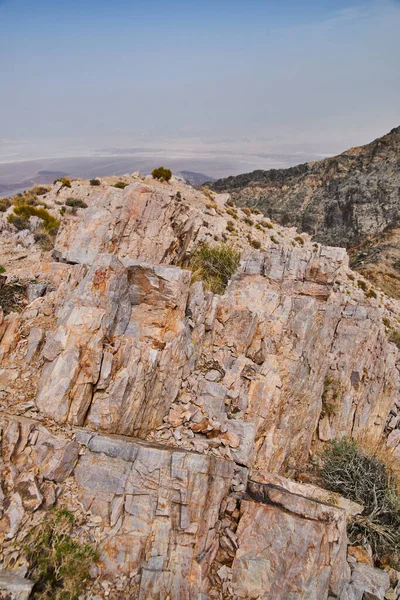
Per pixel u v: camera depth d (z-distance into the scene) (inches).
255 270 708.7
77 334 355.3
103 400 344.8
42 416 333.1
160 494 305.3
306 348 553.6
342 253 1467.8
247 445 387.9
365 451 577.3
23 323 423.5
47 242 886.4
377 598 339.9
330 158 6550.2
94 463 312.7
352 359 735.7
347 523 427.8
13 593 238.4
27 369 375.9
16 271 594.9
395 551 425.4
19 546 261.4
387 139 5748.0
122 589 273.6
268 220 2247.8
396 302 1923.0
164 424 393.7
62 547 268.4
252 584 308.7
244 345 509.4
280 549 320.5
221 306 537.6
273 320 551.5
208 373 461.7
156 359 379.2
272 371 491.2
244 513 338.6
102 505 300.5
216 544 325.1
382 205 4601.4
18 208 1072.2
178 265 648.4
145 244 564.7
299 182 6328.7
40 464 300.8
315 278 663.1
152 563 283.4
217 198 2081.7
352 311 808.3
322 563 322.3
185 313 480.1
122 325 402.3
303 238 2146.9
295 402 545.6
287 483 409.1
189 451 346.9
